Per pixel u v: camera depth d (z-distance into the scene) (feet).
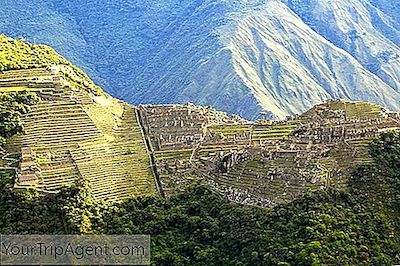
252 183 593.83
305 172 580.71
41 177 589.32
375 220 473.67
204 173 643.86
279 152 629.10
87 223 511.81
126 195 608.19
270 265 432.66
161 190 623.36
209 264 477.36
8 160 614.75
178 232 531.09
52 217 508.94
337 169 569.64
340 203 493.36
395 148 564.71
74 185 558.15
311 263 411.75
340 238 440.86
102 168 643.04
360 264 424.87
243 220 509.35
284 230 467.93
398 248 453.17
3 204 529.86
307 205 488.85
